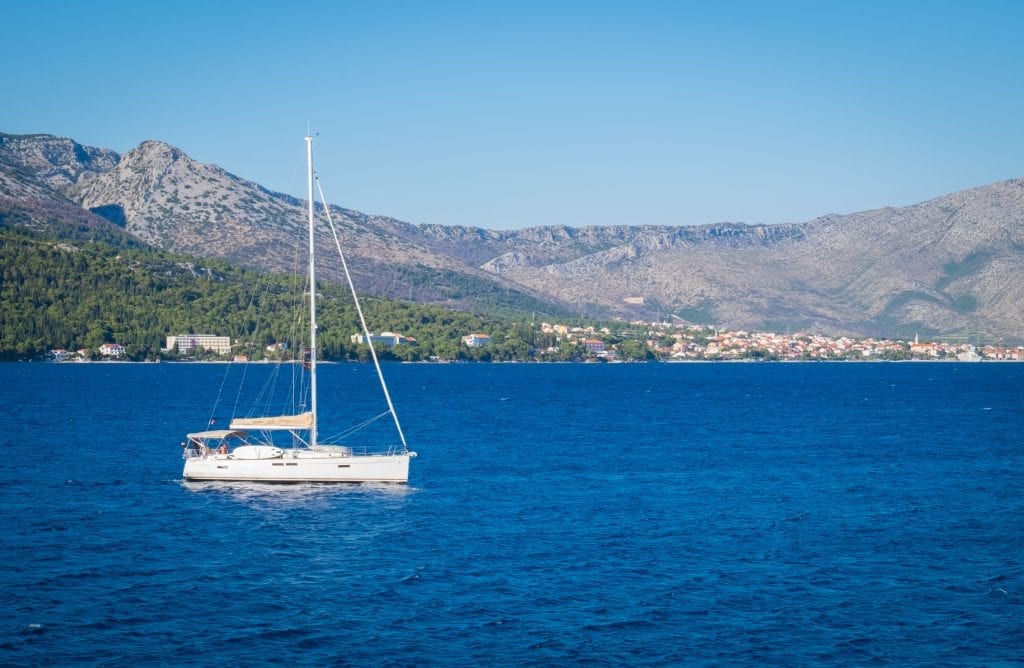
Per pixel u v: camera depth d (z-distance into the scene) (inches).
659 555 2297.0
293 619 1850.4
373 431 5167.3
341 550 2327.8
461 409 6786.4
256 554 2285.9
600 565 2208.4
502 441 4655.5
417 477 3408.0
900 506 2903.5
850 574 2143.2
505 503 2915.8
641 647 1724.9
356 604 1934.1
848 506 2903.5
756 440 4771.2
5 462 3646.7
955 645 1742.1
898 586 2058.3
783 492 3154.5
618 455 4114.2
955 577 2126.0
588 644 1736.0
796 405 7445.9
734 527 2600.9
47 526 2541.8
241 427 3132.4
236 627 1806.1
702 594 1999.3
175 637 1754.4
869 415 6422.2
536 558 2265.0
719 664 1658.5
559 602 1948.8
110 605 1910.7
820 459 4013.3
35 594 1964.8
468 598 1973.4
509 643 1738.4
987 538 2475.4
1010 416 6314.0
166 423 5280.5
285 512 2733.8
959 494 3117.6
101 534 2461.9
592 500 2984.7
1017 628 1819.6
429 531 2527.1
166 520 2623.0
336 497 2955.2
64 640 1729.8
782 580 2097.7
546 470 3631.9
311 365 3157.0
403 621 1843.0
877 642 1753.2
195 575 2112.5
